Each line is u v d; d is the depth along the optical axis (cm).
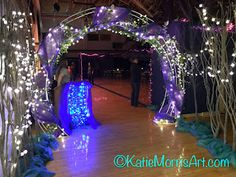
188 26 572
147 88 1290
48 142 429
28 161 339
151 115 655
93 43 2189
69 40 479
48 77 462
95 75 2280
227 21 388
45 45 448
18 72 307
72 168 347
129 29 497
